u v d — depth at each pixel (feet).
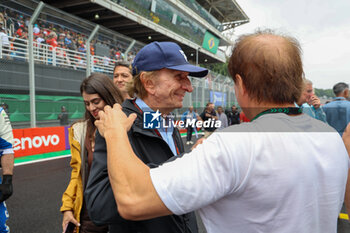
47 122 26.02
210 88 39.75
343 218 8.34
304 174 1.73
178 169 1.70
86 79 4.62
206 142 1.81
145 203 1.67
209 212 1.92
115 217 2.17
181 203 1.64
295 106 2.04
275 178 1.68
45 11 29.22
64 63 32.30
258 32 2.10
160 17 66.59
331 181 1.87
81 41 34.78
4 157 4.88
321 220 1.87
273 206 1.70
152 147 2.72
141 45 43.98
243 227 1.79
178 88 2.99
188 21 80.64
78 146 4.62
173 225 2.77
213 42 102.17
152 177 1.70
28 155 20.03
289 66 1.87
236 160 1.66
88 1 46.93
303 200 1.72
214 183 1.63
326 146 1.93
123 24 62.28
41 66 28.91
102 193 2.19
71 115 28.32
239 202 1.76
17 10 27.09
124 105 2.97
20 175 14.44
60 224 8.20
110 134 1.98
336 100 9.11
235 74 2.10
